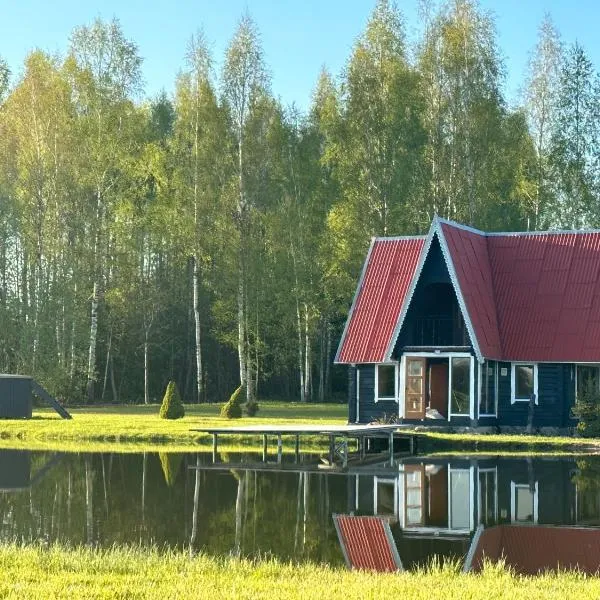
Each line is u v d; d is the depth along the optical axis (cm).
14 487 3938
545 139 9181
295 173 9681
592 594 2056
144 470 4472
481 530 3095
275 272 9506
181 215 8994
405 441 5641
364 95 8325
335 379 11469
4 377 6688
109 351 10319
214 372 11394
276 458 5038
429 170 8594
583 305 6388
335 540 2911
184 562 2409
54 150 8844
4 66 9812
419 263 6203
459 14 8481
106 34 9062
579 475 4381
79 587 2066
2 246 9350
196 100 8975
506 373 6406
